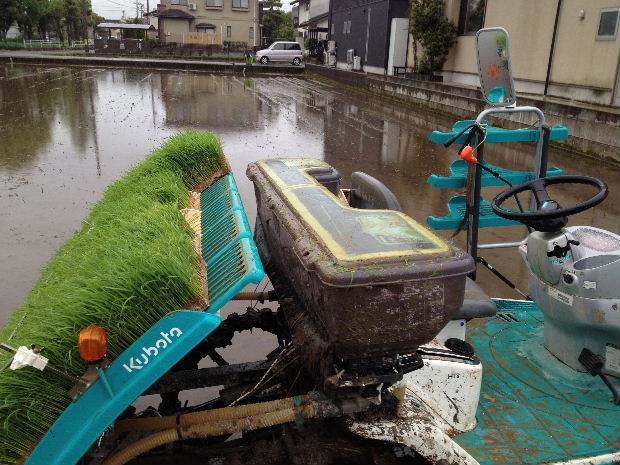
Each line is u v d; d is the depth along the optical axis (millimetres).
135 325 1593
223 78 28406
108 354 1571
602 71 13023
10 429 1545
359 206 3045
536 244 2602
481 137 3346
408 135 12742
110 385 1537
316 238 1700
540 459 2033
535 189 2623
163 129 12320
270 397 2176
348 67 30594
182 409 2240
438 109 17203
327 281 1483
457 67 19922
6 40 45469
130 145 10336
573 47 13906
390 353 1662
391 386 1911
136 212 2211
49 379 1568
